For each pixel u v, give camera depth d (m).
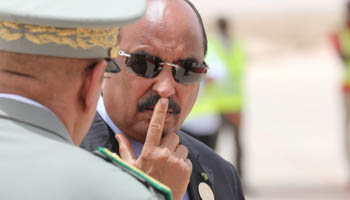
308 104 41.41
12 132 4.71
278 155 27.31
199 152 7.23
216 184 7.13
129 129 6.69
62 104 4.94
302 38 95.94
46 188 4.44
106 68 5.51
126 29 6.55
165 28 6.51
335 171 24.66
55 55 4.81
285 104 41.59
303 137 31.12
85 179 4.53
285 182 23.09
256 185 22.66
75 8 4.71
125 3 4.89
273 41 95.31
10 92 4.84
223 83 21.55
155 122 5.99
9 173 4.48
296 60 74.38
